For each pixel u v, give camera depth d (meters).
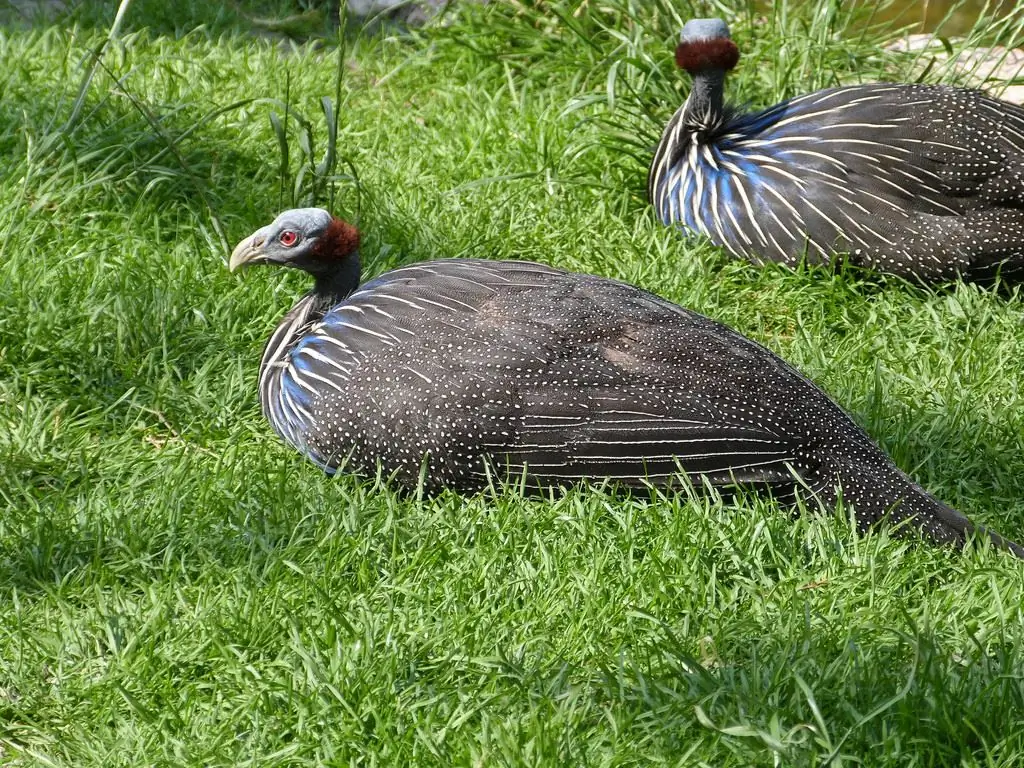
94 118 11.01
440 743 5.72
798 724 5.68
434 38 13.12
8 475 7.57
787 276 9.80
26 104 11.22
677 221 10.34
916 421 8.23
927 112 9.71
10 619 6.50
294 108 11.80
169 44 12.96
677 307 7.76
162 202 10.37
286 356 7.84
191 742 5.81
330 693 5.93
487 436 7.23
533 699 5.93
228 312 9.08
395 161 11.30
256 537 7.02
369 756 5.68
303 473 7.67
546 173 10.95
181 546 7.03
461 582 6.68
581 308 7.47
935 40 13.30
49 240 9.83
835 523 7.08
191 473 7.59
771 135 10.04
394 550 6.90
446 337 7.39
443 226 10.33
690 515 7.05
